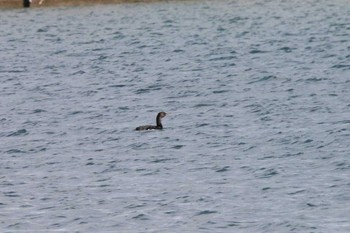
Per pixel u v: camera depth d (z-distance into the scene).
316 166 145.75
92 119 183.88
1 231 123.50
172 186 138.12
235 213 126.69
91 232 122.06
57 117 187.38
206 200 131.75
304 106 186.50
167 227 122.75
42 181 143.38
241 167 146.62
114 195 135.12
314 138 161.38
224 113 183.75
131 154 156.12
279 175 141.75
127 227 123.31
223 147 158.50
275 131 167.12
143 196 134.25
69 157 156.25
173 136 166.38
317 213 125.69
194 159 151.88
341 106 184.88
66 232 122.38
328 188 134.75
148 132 170.00
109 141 165.25
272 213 126.19
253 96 199.12
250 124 173.62
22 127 179.62
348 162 146.75
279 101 192.50
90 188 138.75
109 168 148.75
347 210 126.31
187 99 199.88
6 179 145.25
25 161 155.38
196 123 176.00
